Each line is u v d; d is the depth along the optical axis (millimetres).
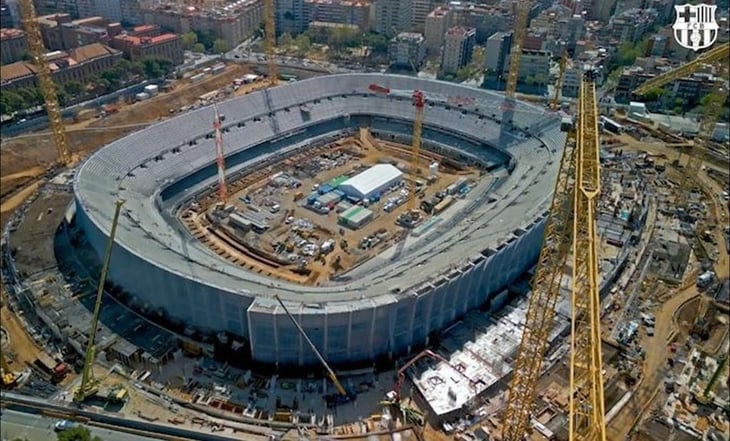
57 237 191875
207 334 153125
